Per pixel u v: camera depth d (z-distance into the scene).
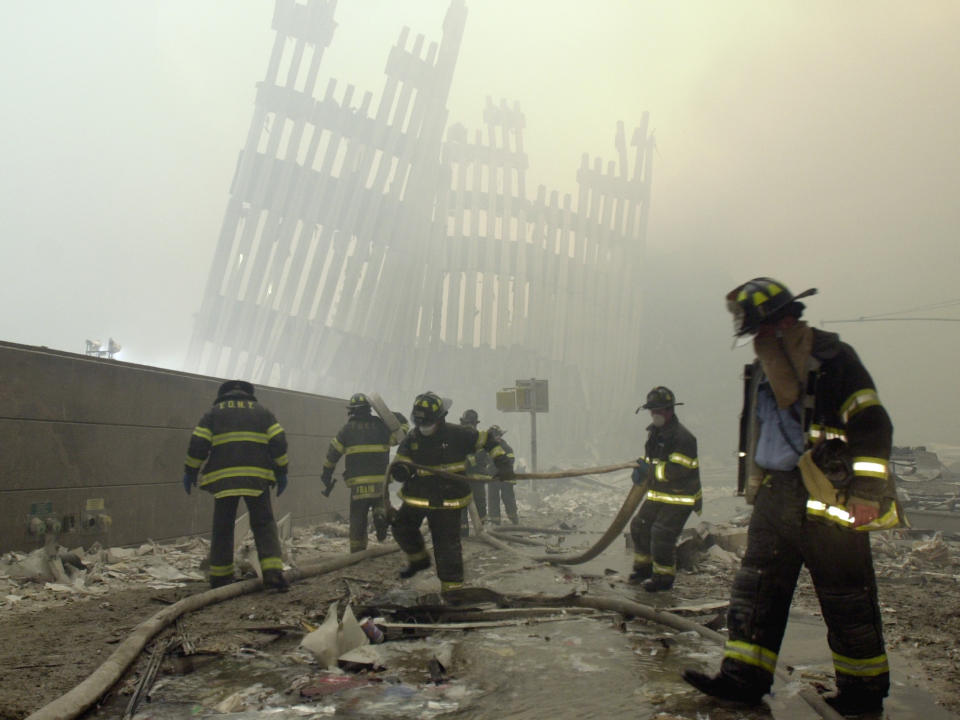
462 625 4.62
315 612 4.98
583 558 6.98
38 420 6.43
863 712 3.01
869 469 2.73
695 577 7.02
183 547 7.90
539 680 3.51
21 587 5.55
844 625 2.95
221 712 3.05
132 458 7.55
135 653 3.78
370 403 8.09
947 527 12.08
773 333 3.03
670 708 3.10
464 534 10.33
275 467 6.14
